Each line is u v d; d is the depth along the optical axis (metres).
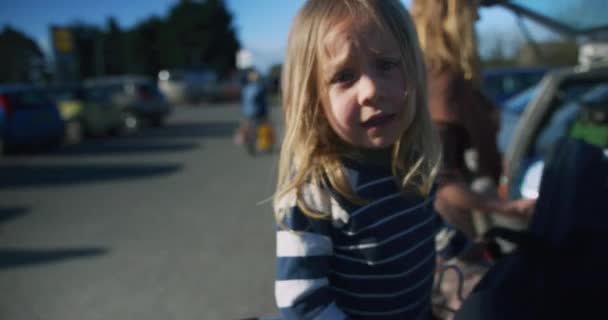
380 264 0.96
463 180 1.47
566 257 0.94
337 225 0.93
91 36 37.09
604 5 1.89
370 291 0.98
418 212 1.04
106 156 10.62
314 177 0.91
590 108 2.72
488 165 1.58
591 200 1.02
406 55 0.93
